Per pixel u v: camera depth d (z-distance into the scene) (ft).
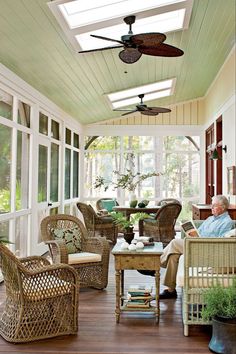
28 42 15.30
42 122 22.97
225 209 14.71
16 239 18.57
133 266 12.12
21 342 10.35
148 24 17.24
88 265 15.51
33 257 12.38
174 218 25.55
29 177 20.53
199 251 11.00
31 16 13.47
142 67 22.59
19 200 19.03
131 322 11.96
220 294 10.05
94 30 15.75
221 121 27.35
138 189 34.71
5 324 10.88
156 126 34.78
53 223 16.62
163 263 14.55
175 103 34.50
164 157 34.99
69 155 30.76
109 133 34.99
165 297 14.48
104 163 35.09
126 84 25.40
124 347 10.09
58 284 10.89
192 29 18.12
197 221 17.19
